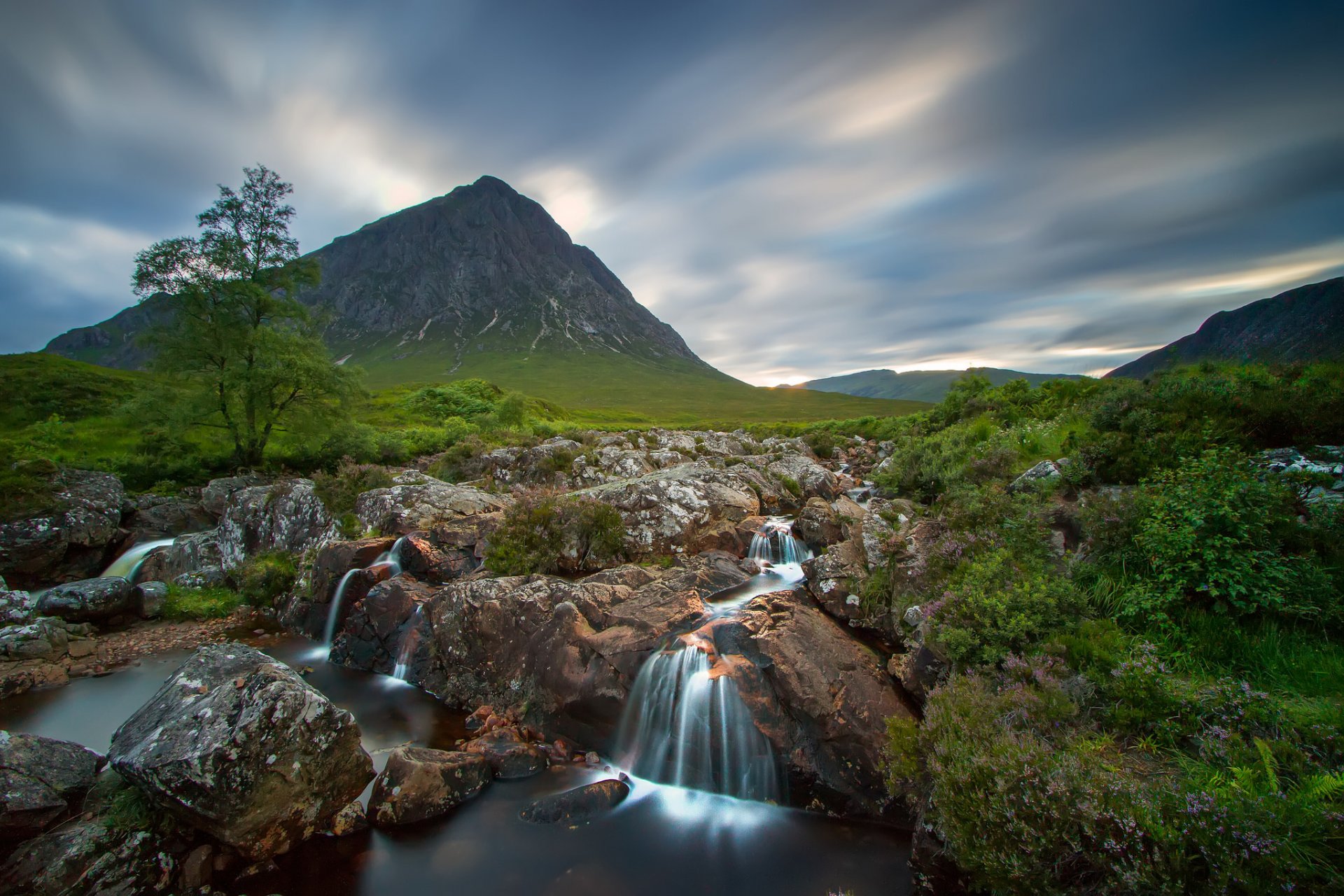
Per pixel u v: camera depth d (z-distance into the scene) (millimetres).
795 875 7574
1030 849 5328
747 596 14992
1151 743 6363
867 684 9688
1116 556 9117
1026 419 20406
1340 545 7582
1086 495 10367
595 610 12281
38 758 8078
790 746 9148
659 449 38688
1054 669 7473
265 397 34531
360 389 38781
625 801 9266
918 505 16844
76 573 22625
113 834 7355
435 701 13000
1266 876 4352
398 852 8117
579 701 10680
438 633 13812
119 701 13250
